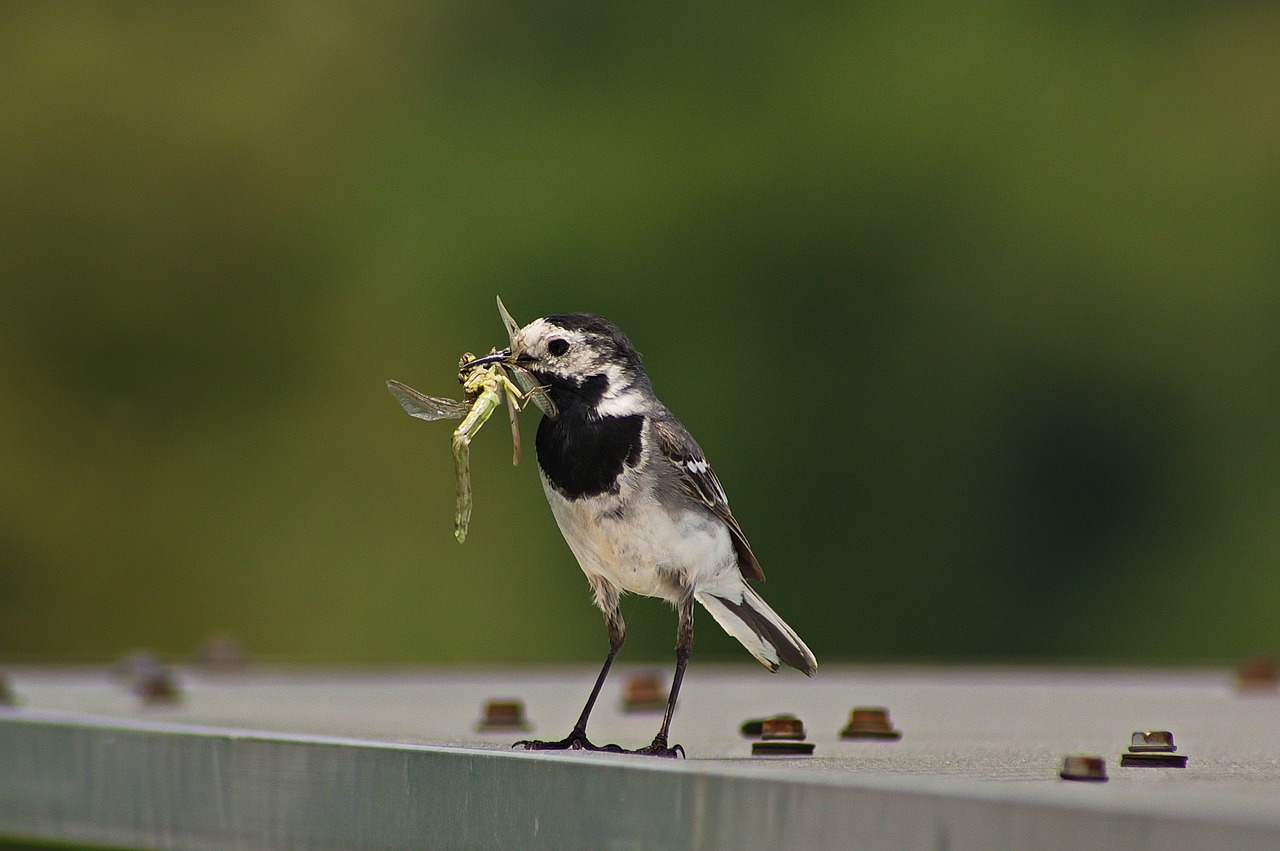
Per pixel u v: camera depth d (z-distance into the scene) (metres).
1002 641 18.94
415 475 19.30
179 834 4.35
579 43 20.58
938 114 19.92
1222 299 19.48
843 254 19.69
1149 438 19.30
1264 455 19.31
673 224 19.88
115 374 19.78
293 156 20.47
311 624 19.25
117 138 20.33
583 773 3.39
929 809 2.72
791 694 8.48
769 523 19.20
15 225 20.02
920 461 19.34
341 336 20.02
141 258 20.08
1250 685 8.68
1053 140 19.89
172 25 20.72
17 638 19.19
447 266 20.17
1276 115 19.98
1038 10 20.30
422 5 20.81
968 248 19.66
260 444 19.67
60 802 4.78
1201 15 20.17
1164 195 19.75
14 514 19.39
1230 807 2.50
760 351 19.55
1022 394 19.41
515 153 20.41
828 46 20.20
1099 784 3.25
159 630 19.33
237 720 6.12
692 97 20.28
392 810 3.82
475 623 18.78
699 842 3.12
